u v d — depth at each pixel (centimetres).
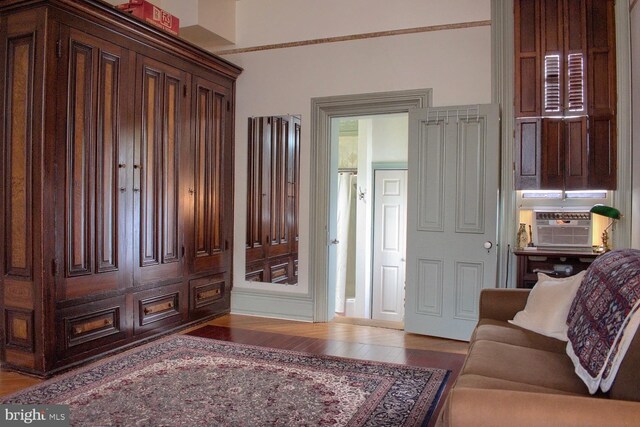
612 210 377
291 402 276
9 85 324
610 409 134
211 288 489
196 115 459
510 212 423
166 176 420
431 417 257
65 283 327
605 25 400
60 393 286
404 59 457
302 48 496
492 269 409
